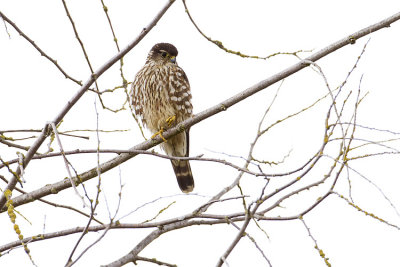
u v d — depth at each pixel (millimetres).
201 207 8508
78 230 8406
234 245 6324
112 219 6746
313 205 7234
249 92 9461
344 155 6809
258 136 8227
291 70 9078
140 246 8758
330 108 6617
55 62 8797
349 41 8922
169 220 8586
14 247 7457
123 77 9406
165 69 12844
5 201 8109
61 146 7016
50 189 9391
